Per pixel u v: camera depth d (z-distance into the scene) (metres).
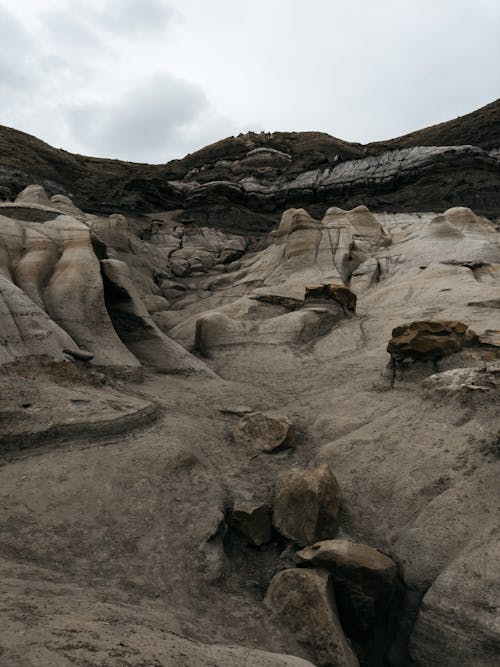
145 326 12.74
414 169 33.94
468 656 3.97
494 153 35.09
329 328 15.20
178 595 4.50
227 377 12.48
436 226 21.72
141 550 4.90
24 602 3.15
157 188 37.12
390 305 16.52
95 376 9.01
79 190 42.16
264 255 25.03
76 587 4.04
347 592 4.68
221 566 5.05
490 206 30.06
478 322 12.51
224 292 22.27
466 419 6.77
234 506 5.86
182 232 31.66
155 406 8.45
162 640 2.97
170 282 25.73
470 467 5.81
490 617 4.02
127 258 24.75
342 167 37.00
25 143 45.16
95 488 5.59
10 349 7.98
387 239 23.83
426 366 9.04
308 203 36.84
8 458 6.03
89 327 10.79
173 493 5.84
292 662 3.39
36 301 10.49
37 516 5.00
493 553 4.46
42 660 2.30
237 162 47.91
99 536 4.94
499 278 17.06
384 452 6.72
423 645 4.24
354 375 11.05
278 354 13.53
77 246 11.74
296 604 4.47
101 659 2.44
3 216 11.74
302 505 5.59
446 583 4.41
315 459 7.18
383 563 4.79
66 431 6.61
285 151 51.16
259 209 37.53
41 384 7.68
